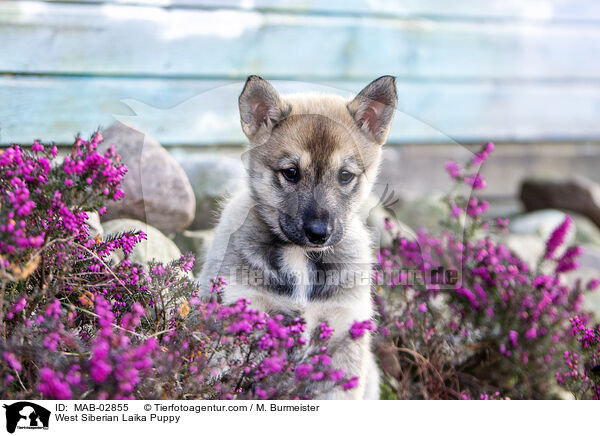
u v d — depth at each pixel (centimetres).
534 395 83
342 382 65
